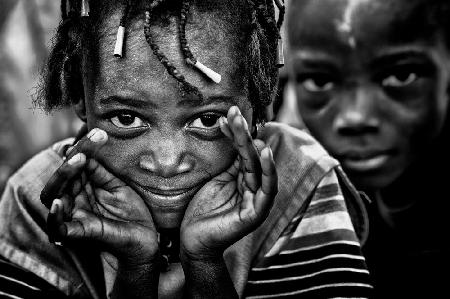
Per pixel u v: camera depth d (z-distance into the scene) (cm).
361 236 171
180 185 135
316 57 216
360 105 214
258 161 128
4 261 156
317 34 215
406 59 213
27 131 343
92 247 133
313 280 155
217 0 133
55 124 341
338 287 153
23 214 157
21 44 340
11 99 341
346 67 213
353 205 169
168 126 131
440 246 229
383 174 219
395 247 232
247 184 131
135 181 137
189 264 138
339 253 154
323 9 214
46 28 341
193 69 129
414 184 228
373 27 210
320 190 158
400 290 228
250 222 131
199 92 128
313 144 163
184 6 128
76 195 133
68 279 157
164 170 132
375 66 212
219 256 137
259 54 136
